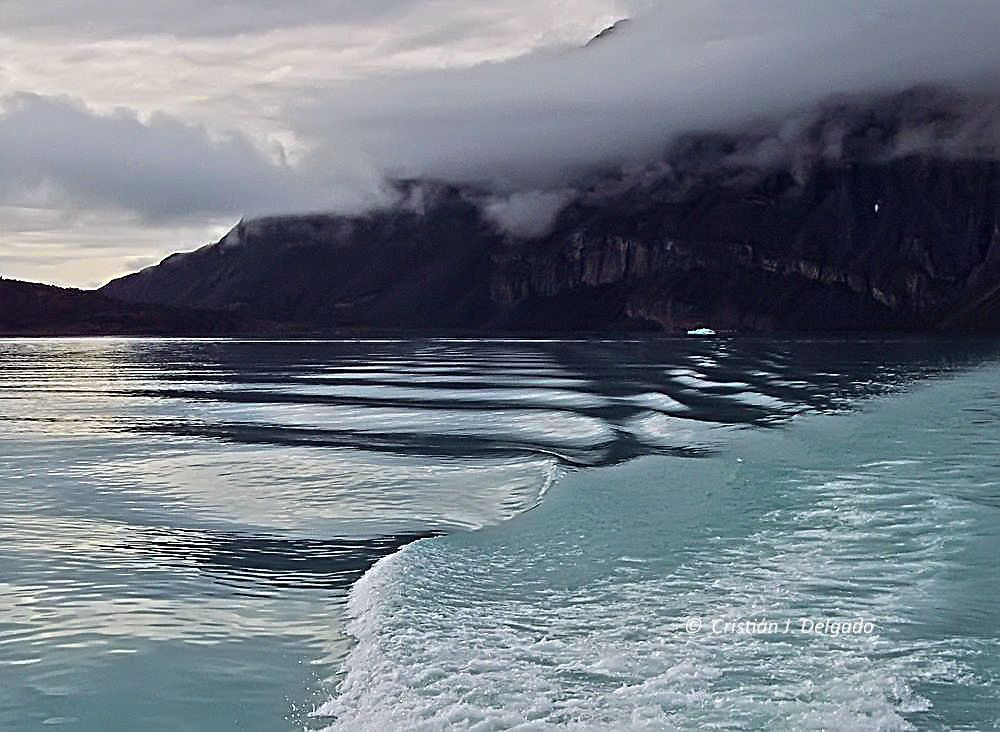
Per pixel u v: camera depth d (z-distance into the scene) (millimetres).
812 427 34031
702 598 13688
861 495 20672
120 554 17406
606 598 13859
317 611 14031
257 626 13328
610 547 16906
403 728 9797
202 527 19656
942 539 16609
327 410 45000
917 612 12828
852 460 25812
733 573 14945
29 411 45906
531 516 19859
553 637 12234
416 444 32125
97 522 20125
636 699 10273
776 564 15375
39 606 14164
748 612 12992
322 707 10656
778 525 18062
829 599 13469
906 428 33219
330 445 32000
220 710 10602
